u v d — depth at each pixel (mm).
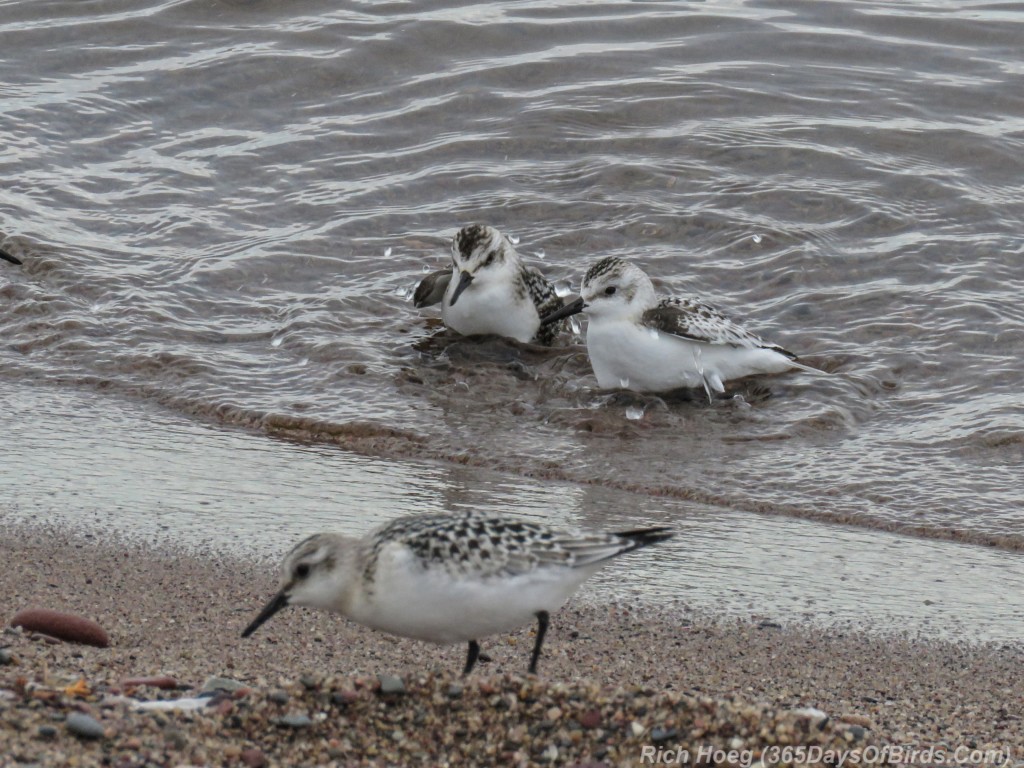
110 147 20891
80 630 8641
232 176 20203
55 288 17281
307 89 22281
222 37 23562
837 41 23203
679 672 9125
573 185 19812
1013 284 17281
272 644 8914
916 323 16562
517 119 21250
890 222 18672
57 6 24500
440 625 7840
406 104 21812
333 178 20188
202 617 9359
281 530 11383
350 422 14391
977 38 23234
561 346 16891
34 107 21719
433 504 12367
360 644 9023
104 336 16266
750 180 19672
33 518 11273
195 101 22031
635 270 15414
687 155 20312
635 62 22703
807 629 9977
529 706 7418
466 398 15188
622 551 7977
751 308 17188
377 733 7188
